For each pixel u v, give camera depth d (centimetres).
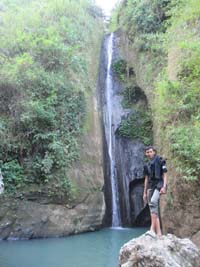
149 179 810
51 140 1535
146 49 1961
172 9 1795
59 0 2323
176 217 1075
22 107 1546
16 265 985
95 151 1816
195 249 720
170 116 1249
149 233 732
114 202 1823
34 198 1430
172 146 1120
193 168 1013
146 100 1961
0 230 1346
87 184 1628
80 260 1032
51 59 1797
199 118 1120
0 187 1243
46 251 1156
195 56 1265
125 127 1942
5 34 1858
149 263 641
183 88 1236
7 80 1577
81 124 1758
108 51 2339
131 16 2184
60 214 1459
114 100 2086
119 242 1309
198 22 1462
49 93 1641
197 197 1011
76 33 2178
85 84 1948
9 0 2353
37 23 2012
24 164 1491
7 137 1506
